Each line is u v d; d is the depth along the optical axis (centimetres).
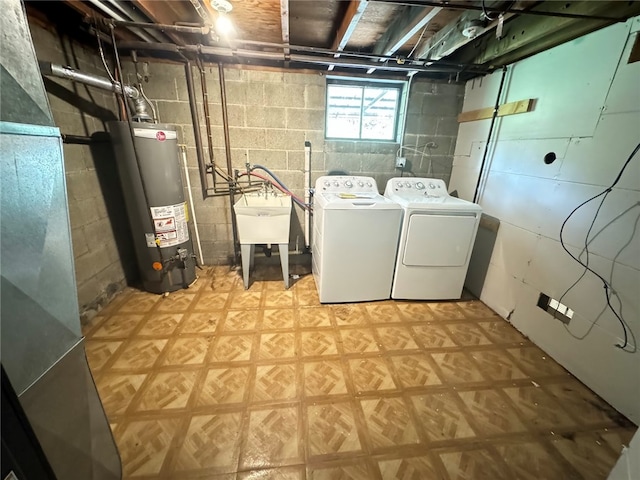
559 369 166
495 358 174
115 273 229
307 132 263
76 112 187
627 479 87
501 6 153
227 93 244
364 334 193
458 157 277
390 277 231
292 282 264
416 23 161
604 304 145
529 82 194
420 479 108
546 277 180
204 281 260
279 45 192
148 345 175
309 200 280
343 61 219
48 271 69
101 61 214
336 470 110
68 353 76
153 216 215
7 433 60
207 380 150
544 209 182
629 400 134
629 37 133
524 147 198
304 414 133
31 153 64
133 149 198
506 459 116
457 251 224
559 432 128
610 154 142
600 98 147
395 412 136
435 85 262
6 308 58
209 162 261
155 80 232
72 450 79
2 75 58
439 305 233
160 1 172
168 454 114
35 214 65
